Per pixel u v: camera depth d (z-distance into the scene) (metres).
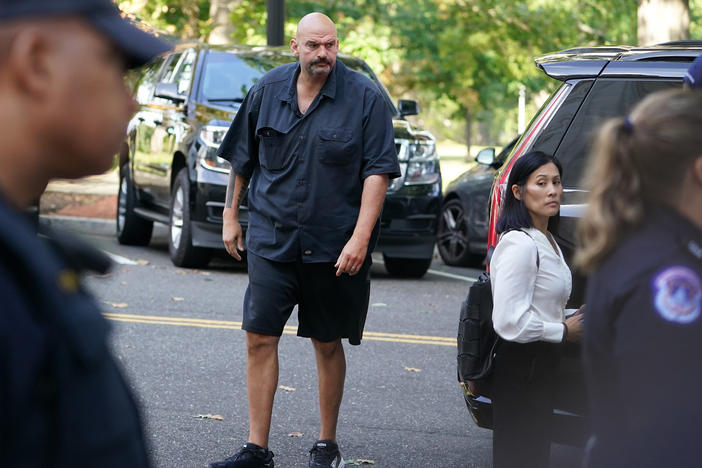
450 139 88.44
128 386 1.57
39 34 1.41
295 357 8.31
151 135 13.39
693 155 1.96
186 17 20.55
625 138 2.02
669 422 1.87
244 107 5.56
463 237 14.12
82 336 1.40
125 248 14.10
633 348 1.92
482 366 4.33
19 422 1.37
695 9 35.06
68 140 1.46
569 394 4.54
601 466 1.98
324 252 5.36
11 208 1.40
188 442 6.02
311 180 5.34
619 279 1.96
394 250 12.29
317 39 5.27
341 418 6.70
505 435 4.30
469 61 26.66
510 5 26.14
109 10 1.47
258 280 5.40
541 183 4.23
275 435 6.28
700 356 1.89
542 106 5.21
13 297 1.36
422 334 9.44
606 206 2.01
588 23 30.39
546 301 4.23
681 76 4.93
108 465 1.46
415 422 6.66
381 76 30.19
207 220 11.71
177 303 10.21
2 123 1.43
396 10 26.97
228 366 7.89
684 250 1.95
